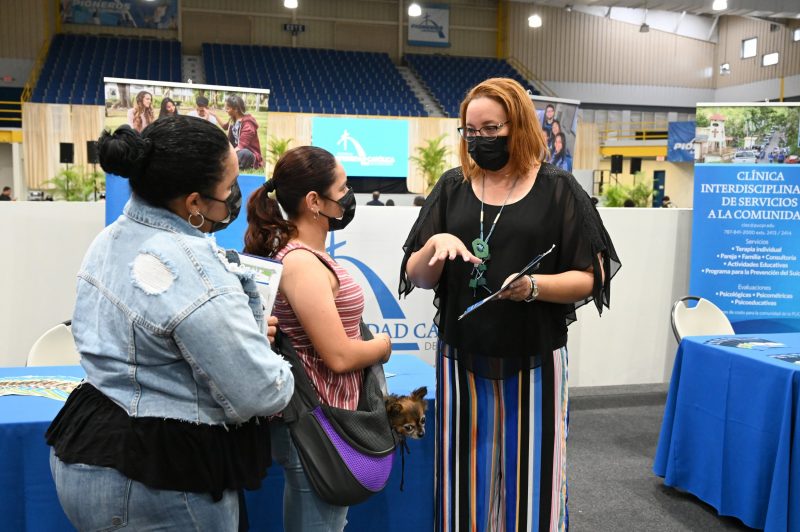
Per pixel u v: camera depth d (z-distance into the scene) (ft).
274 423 4.75
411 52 60.34
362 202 36.73
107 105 11.03
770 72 58.90
